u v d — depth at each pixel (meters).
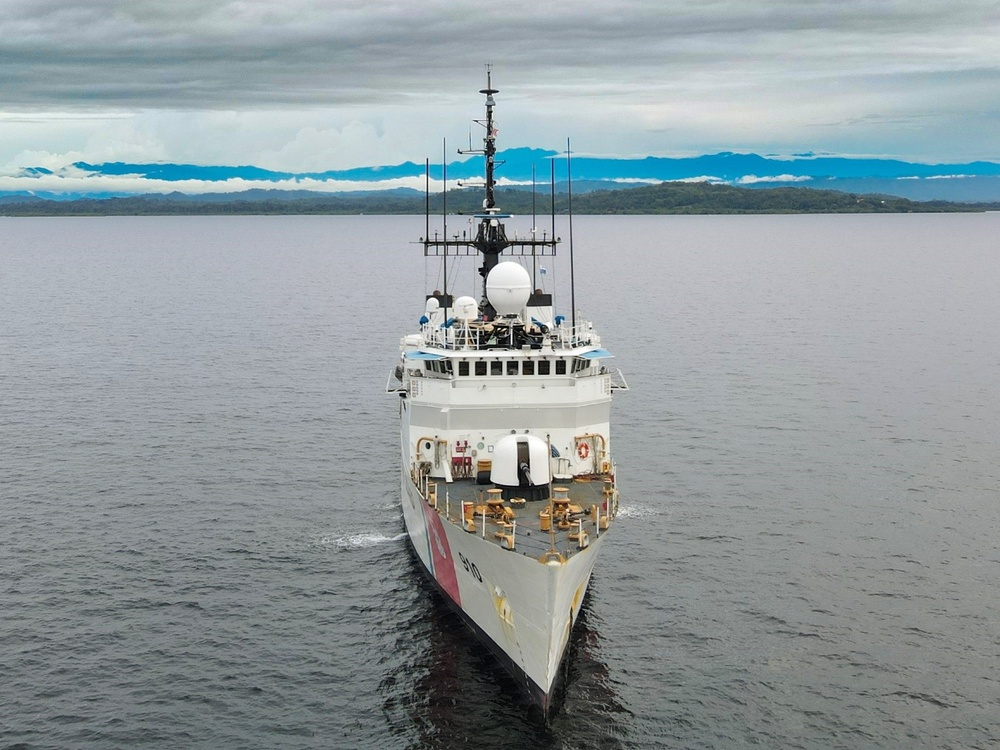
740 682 50.03
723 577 60.84
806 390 108.56
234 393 108.06
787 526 68.31
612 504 54.56
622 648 53.22
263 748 45.19
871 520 69.25
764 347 137.00
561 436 60.41
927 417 96.19
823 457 83.12
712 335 147.88
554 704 48.56
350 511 72.19
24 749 44.59
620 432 90.94
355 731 46.53
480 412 59.66
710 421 94.69
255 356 131.25
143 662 51.38
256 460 83.31
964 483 76.44
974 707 47.78
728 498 73.69
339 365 124.44
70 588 58.97
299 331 154.38
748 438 88.94
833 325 159.12
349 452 85.81
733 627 55.09
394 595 59.41
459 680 50.69
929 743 45.41
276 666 51.38
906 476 78.19
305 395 106.94
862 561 62.72
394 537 67.69
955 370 119.69
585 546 47.94
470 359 59.19
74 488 75.56
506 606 49.00
